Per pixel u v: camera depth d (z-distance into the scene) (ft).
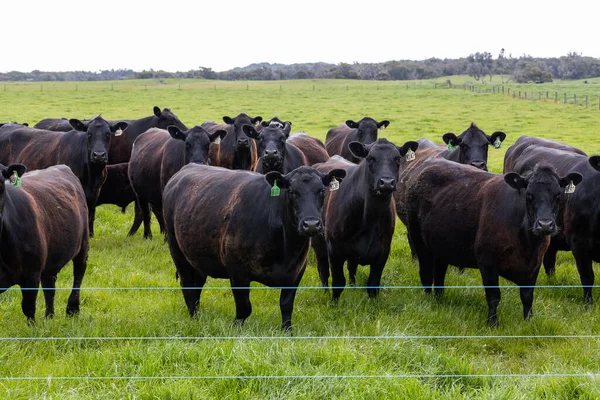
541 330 30.96
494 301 32.58
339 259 35.58
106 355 25.17
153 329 28.96
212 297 36.86
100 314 33.37
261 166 49.55
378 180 32.42
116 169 58.44
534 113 175.52
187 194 33.22
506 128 137.49
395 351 25.72
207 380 22.81
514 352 29.12
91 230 52.80
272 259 28.76
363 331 29.68
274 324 30.58
